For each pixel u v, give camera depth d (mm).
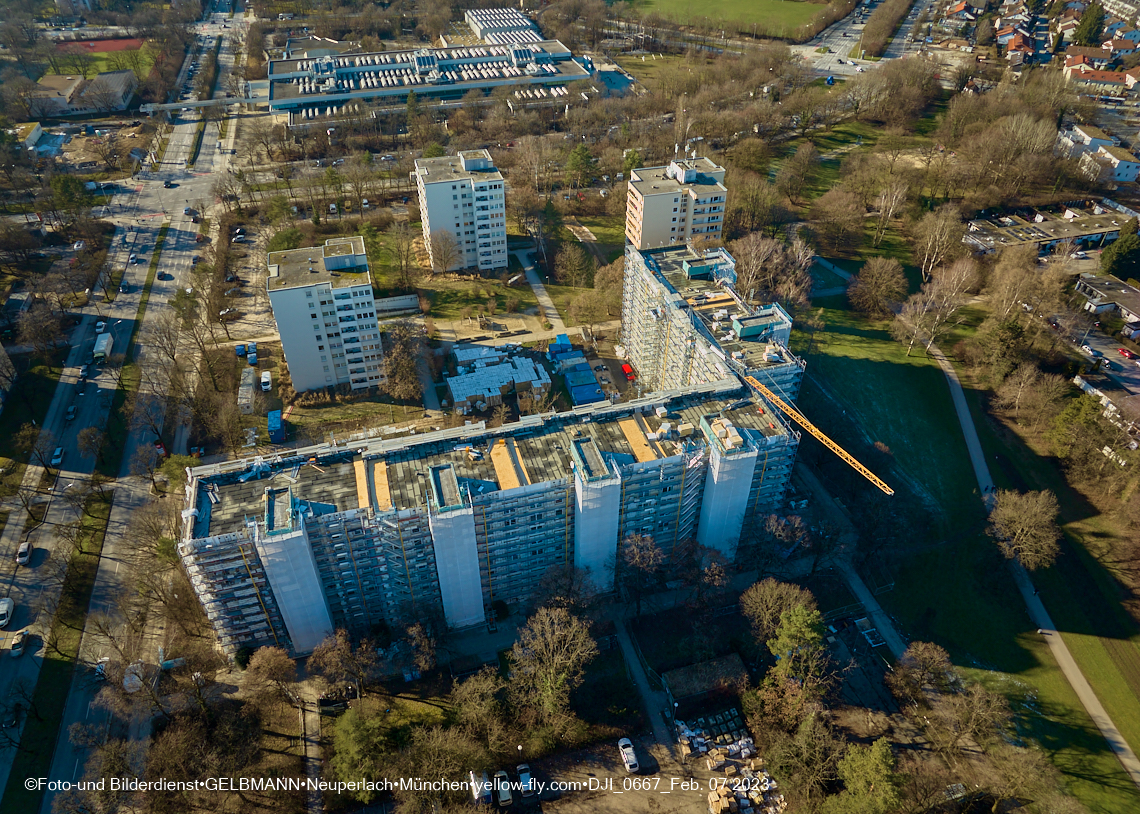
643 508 181000
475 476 168500
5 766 154500
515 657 165000
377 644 180000
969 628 187000
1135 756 161500
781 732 158375
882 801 136125
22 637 177625
